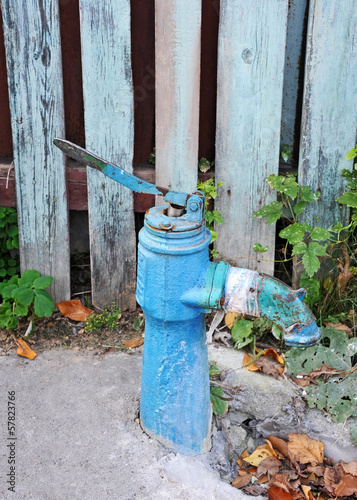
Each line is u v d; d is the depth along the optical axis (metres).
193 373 2.22
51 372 2.80
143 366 2.30
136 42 2.95
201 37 2.93
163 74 2.80
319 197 2.99
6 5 2.71
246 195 3.00
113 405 2.59
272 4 2.67
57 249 3.12
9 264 3.31
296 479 2.32
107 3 2.70
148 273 2.04
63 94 2.94
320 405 2.62
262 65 2.77
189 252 1.97
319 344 2.78
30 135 2.92
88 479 2.24
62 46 2.94
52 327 3.10
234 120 2.87
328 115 2.84
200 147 3.16
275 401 2.64
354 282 3.08
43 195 3.02
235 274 2.02
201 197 2.02
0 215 3.08
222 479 2.32
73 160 3.08
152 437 2.40
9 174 3.05
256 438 2.57
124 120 2.89
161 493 2.19
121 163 2.97
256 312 2.02
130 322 3.16
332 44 2.72
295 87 3.04
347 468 2.34
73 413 2.55
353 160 2.96
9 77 2.83
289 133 3.13
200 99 3.06
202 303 2.02
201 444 2.36
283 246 3.30
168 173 2.98
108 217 3.05
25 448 2.37
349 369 2.71
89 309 3.19
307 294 2.97
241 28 2.72
